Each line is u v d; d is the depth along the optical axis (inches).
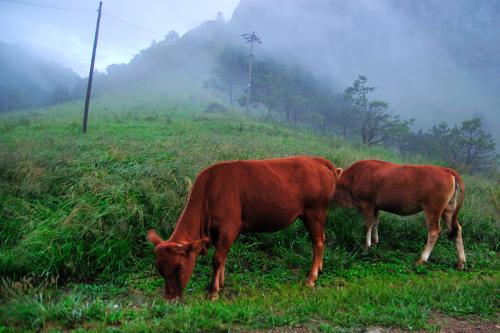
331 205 322.3
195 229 212.2
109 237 258.7
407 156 962.7
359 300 194.9
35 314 180.2
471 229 340.5
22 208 283.3
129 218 277.0
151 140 605.0
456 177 284.2
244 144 546.3
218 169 222.8
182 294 191.9
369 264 282.5
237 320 169.8
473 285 220.1
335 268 267.9
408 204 288.4
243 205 225.3
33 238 247.6
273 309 185.3
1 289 212.1
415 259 293.3
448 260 294.2
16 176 324.5
